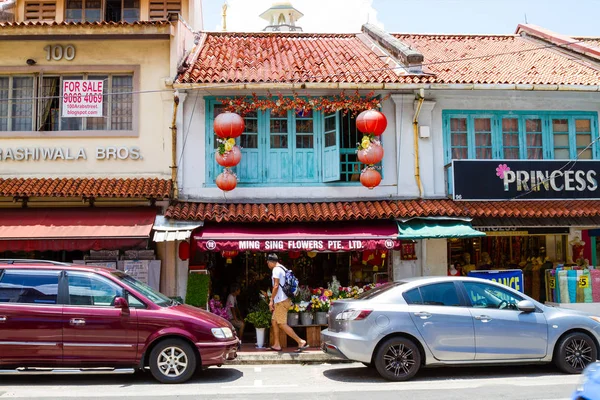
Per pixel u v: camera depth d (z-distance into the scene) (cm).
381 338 859
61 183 1218
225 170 1229
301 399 743
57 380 885
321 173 1305
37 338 826
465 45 1756
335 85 1241
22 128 1282
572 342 902
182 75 1276
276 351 1105
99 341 833
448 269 1370
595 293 1250
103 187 1202
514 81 1302
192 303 1202
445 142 1339
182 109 1280
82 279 864
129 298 862
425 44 1755
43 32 1239
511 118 1365
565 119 1380
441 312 873
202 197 1271
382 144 1314
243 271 1419
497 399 729
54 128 1284
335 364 1044
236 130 1201
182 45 1364
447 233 1182
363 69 1359
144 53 1298
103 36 1255
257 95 1290
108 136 1275
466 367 977
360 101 1280
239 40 1666
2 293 845
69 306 842
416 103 1312
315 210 1226
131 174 1270
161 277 1251
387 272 1359
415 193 1305
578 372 902
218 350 858
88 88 1284
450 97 1340
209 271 1325
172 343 853
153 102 1289
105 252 1230
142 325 842
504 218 1280
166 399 746
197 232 1194
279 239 1157
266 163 1296
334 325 905
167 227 1163
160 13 1659
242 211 1212
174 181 1253
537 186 1266
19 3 1630
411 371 864
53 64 1283
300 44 1645
